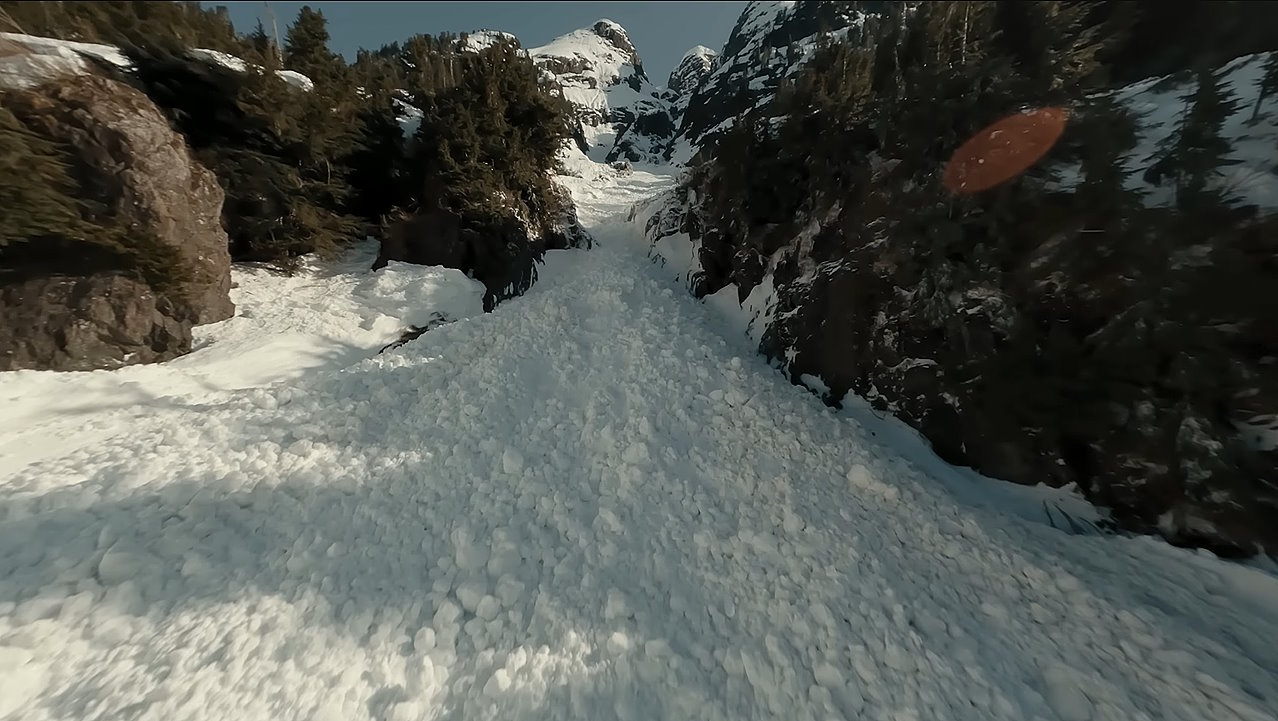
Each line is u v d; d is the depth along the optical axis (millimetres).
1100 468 5531
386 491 6281
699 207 14844
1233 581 4523
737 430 7418
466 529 5660
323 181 15672
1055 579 4812
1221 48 7203
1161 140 5707
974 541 5406
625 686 4168
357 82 18922
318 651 4242
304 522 5672
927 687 4031
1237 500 4574
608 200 27141
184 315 10914
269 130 14031
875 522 5789
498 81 17828
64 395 7957
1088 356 5516
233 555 5094
